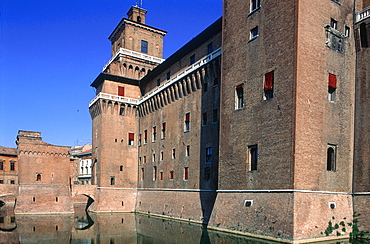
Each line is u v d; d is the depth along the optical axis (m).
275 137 29.97
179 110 52.78
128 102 66.25
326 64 31.23
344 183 31.42
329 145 30.75
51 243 30.70
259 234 29.14
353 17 34.12
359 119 32.50
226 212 33.91
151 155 60.72
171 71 58.44
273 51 31.44
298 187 27.61
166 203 52.75
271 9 32.25
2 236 34.88
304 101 29.00
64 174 63.00
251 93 33.50
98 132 65.12
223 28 39.09
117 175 63.75
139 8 75.75
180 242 29.64
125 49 69.25
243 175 33.06
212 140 43.62
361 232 29.73
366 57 32.66
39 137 64.25
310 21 30.36
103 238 33.38
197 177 46.12
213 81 44.66
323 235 27.78
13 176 100.00
